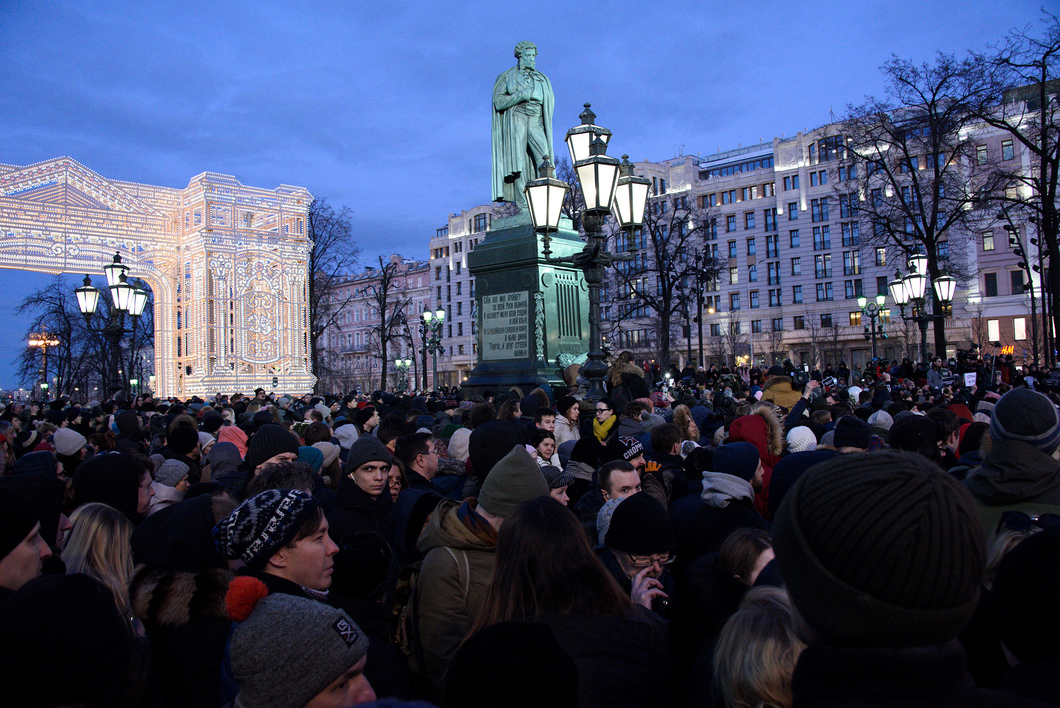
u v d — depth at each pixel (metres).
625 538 3.48
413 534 4.27
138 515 4.82
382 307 45.03
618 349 58.62
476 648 1.64
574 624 2.67
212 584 3.28
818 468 1.55
